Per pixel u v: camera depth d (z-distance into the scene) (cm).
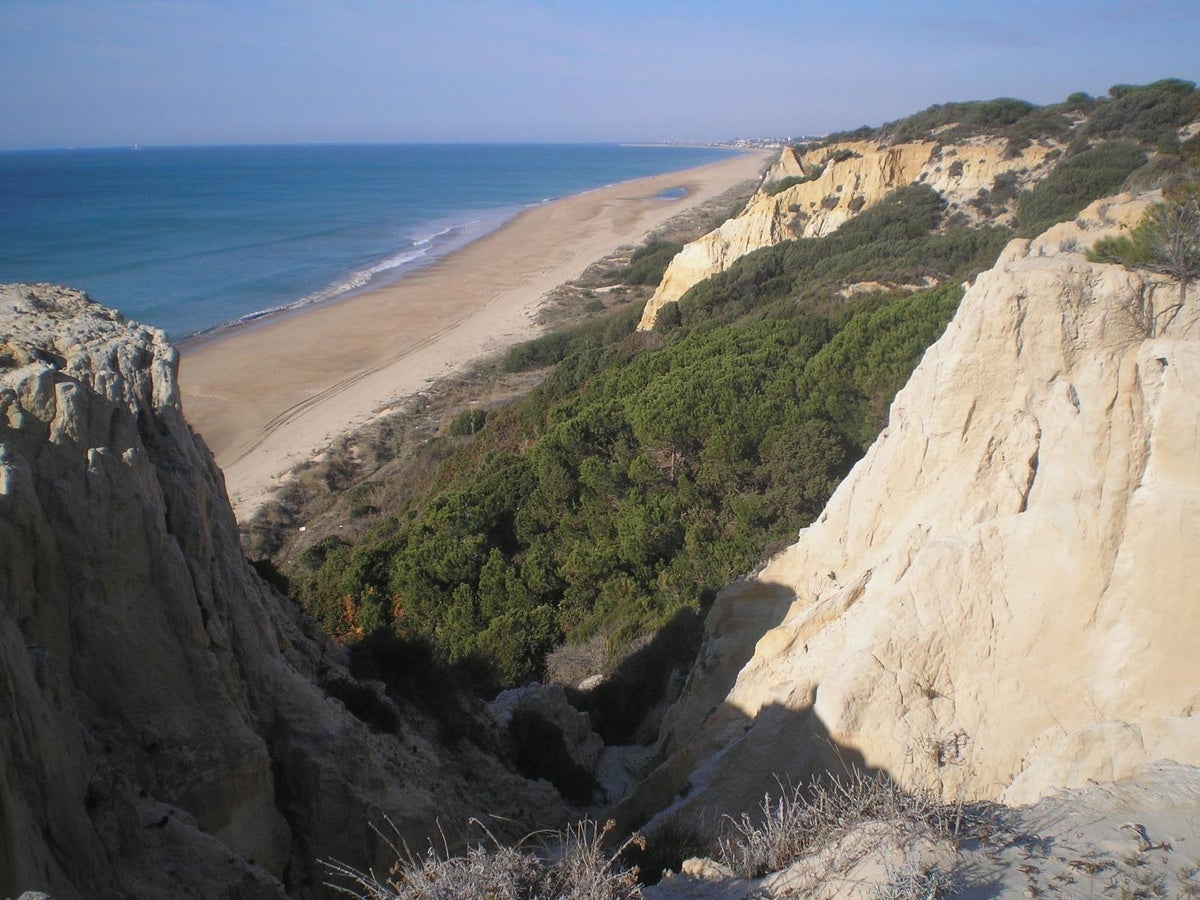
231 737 781
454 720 1299
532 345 5409
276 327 6169
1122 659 824
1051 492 895
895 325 2519
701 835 902
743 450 2347
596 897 589
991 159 5262
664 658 1800
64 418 725
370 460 3809
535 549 2380
